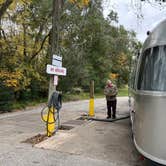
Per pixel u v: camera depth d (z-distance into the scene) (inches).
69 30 928.3
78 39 1026.1
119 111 618.8
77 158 243.1
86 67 1145.4
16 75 634.2
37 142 294.4
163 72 192.5
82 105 770.2
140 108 207.2
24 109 648.4
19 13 722.2
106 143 300.4
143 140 197.6
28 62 752.3
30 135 328.8
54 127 340.8
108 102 478.0
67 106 734.5
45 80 825.5
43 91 876.6
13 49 708.0
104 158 245.4
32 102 780.0
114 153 261.6
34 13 745.0
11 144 284.5
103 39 1314.0
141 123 202.7
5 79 608.4
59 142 297.0
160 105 187.0
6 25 719.1
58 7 350.9
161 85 190.5
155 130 187.9
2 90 585.3
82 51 1021.2
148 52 207.3
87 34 1091.9
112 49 1582.2
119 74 1926.7
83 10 915.4
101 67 1497.3
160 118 186.2
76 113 563.2
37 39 776.9
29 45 762.2
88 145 289.4
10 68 669.3
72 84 980.6
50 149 268.8
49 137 318.7
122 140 315.9
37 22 758.5
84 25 994.1
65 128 378.6
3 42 679.1
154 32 209.5
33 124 410.0
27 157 242.2
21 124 408.8
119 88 2033.7
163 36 199.0
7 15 708.0
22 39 739.4
